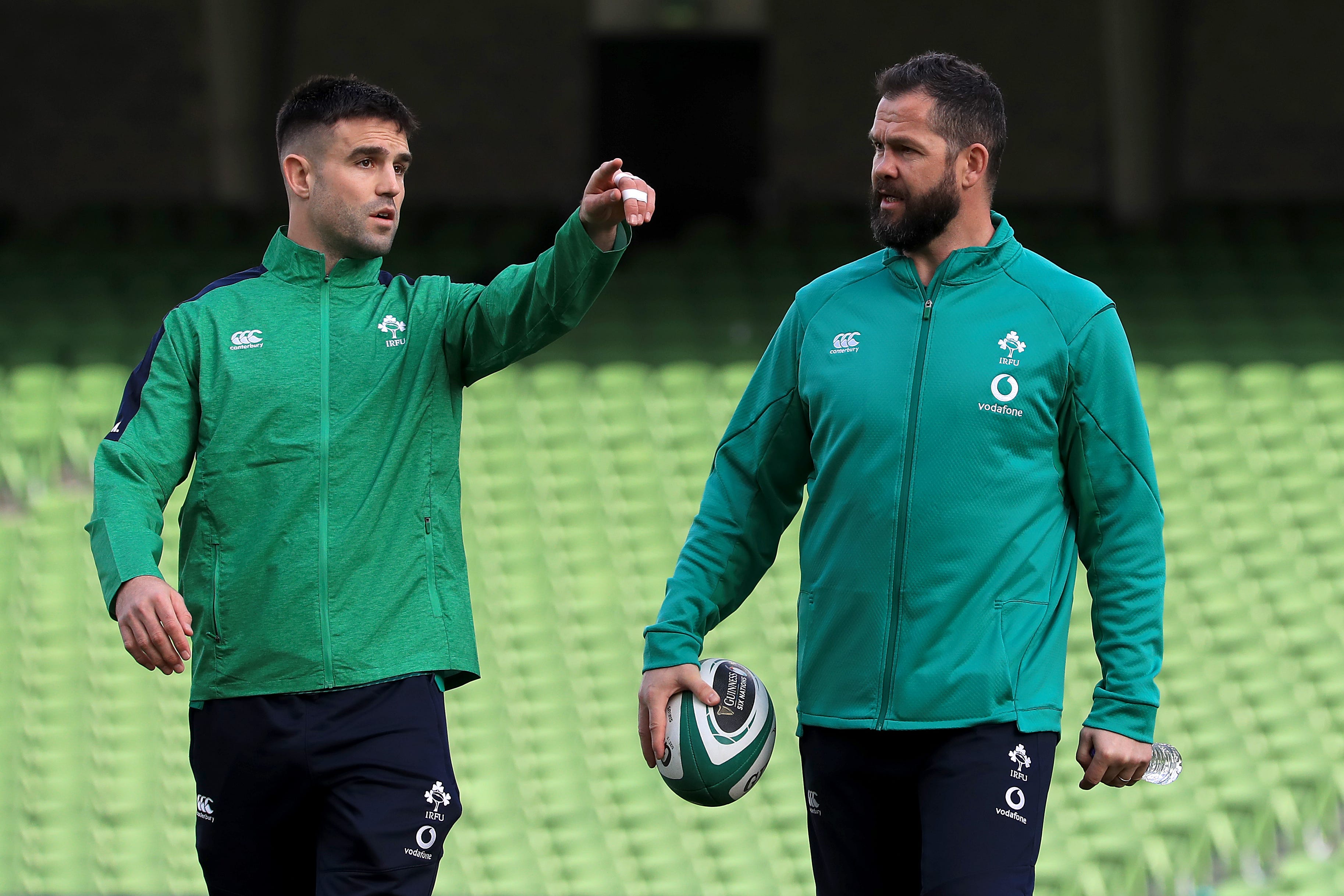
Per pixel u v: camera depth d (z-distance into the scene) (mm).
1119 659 8344
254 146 47000
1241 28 49906
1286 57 49906
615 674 27109
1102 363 8422
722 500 9258
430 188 51062
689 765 8977
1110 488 8461
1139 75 46062
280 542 8078
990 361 8406
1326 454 32375
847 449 8578
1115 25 46094
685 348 38594
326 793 8172
